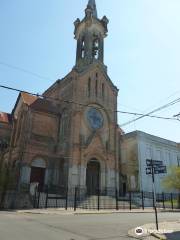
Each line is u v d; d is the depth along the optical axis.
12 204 26.34
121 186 42.59
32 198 26.47
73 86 38.41
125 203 31.33
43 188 33.50
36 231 11.13
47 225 13.25
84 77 40.06
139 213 24.27
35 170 34.06
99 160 36.72
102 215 20.48
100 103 40.12
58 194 31.66
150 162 15.01
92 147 36.09
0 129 41.16
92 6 48.31
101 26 46.88
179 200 35.72
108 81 42.75
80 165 34.25
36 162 34.41
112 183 36.53
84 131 36.81
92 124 38.03
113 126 40.31
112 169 37.38
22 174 32.28
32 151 34.28
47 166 34.94
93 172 37.19
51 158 35.66
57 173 35.22
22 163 32.81
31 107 36.66
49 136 36.94
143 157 42.12
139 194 37.50
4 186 28.64
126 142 45.06
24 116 36.72
